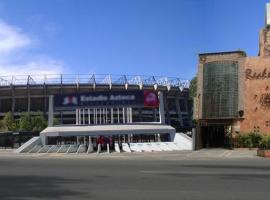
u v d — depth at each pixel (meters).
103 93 48.31
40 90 121.06
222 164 25.72
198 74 50.03
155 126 47.16
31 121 91.38
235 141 45.62
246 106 47.44
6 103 124.25
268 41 47.91
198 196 13.65
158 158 33.91
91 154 40.25
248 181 17.03
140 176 18.95
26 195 14.20
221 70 48.91
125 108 49.34
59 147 44.50
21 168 23.25
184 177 18.47
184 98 128.00
